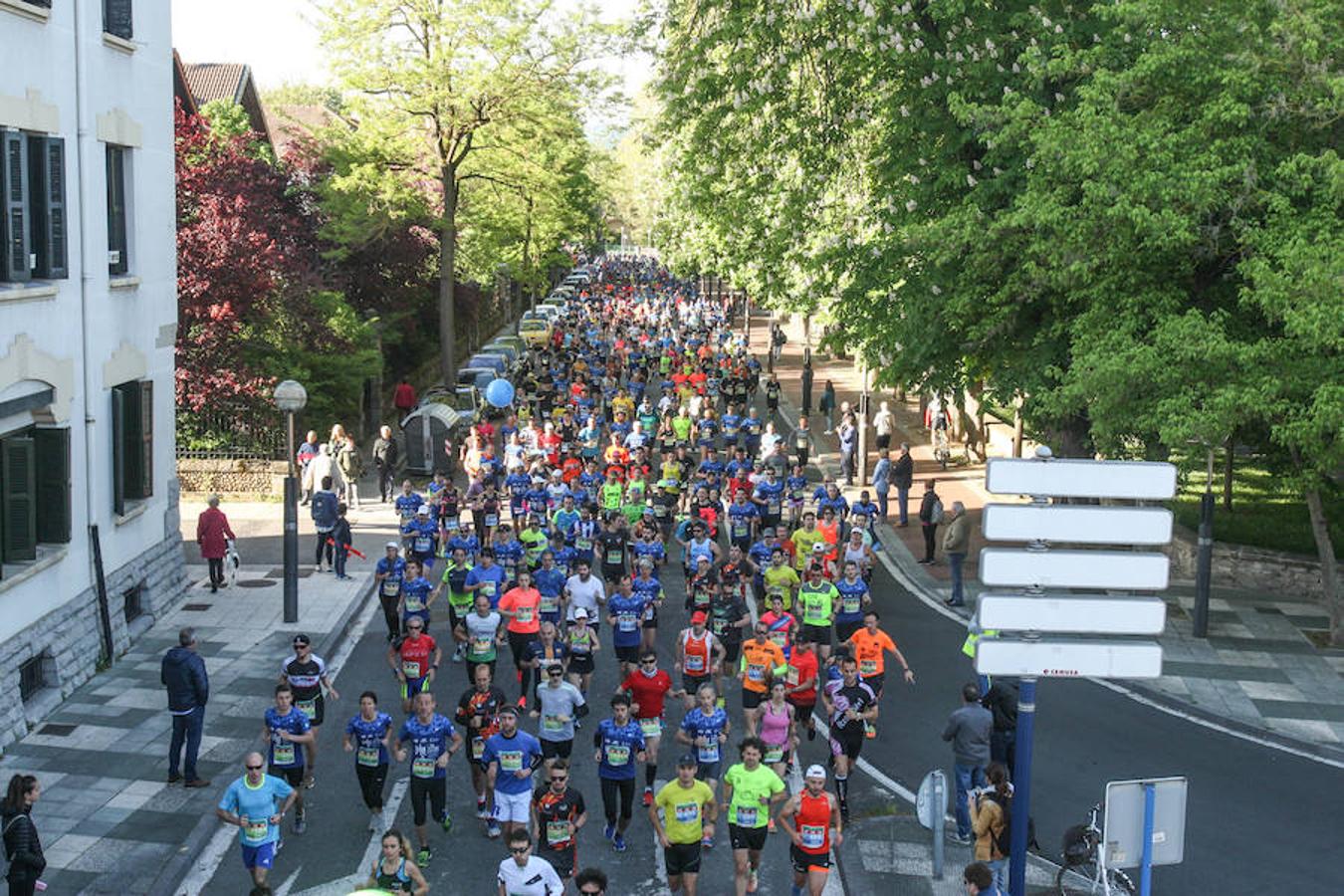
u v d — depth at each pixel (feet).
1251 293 61.82
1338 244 59.57
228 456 107.45
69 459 60.34
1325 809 51.44
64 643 60.44
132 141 68.90
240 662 66.59
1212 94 65.51
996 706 50.93
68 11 61.00
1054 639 36.60
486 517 86.89
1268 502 99.04
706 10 83.71
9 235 55.16
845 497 109.70
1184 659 69.62
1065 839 43.34
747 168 87.15
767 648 54.75
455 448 124.88
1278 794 52.85
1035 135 64.95
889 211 77.46
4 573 55.36
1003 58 74.79
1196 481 104.53
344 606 77.25
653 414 121.29
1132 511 35.73
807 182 85.56
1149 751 57.31
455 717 59.06
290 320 115.96
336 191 138.00
